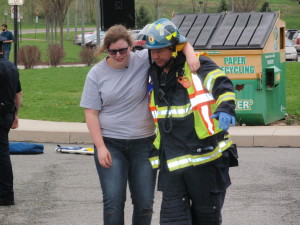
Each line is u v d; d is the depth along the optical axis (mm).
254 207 14016
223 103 8578
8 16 161875
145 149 10086
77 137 23547
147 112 9977
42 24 159750
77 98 32969
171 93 9086
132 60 9906
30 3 159125
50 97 33094
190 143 8977
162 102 9164
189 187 9133
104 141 10039
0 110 13898
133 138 9969
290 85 36469
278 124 25281
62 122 25891
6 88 13961
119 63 9727
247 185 16094
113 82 9852
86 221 13070
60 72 46344
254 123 24562
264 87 24250
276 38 25172
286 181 16547
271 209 13852
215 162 9039
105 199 10000
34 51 52812
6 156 14227
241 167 18406
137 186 10133
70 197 15078
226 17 24906
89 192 15570
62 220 13164
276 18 24938
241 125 24609
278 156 20328
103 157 9836
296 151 21391
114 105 9922
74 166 18797
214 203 9148
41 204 14461
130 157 10117
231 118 8500
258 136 22422
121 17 35062
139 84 9852
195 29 24812
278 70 24703
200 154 8883
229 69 24062
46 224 12883
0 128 14109
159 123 9164
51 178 17156
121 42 9594
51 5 82562
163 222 9250
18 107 14664
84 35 109375
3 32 56281
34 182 16688
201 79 8922
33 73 45750
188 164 9000
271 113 25062
